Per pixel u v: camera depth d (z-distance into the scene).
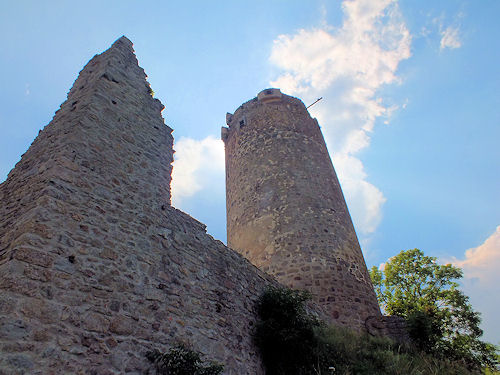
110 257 6.20
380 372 9.10
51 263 5.30
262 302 9.68
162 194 8.16
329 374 8.52
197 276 8.02
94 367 5.10
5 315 4.50
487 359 14.62
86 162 6.84
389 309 19.81
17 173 7.43
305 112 20.12
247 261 10.34
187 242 8.31
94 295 5.62
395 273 20.56
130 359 5.61
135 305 6.17
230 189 18.17
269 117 19.05
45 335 4.76
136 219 7.13
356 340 10.75
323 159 17.89
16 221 5.87
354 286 13.45
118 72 9.03
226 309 8.34
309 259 13.61
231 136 20.16
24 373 4.35
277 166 16.67
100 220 6.40
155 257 7.11
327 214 15.27
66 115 7.90
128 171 7.58
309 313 11.24
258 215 15.54
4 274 4.81
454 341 16.23
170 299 6.95
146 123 8.84
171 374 6.01
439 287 19.05
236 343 8.04
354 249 14.88
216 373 6.47
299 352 8.74
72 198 6.18
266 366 8.70
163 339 6.33
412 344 11.58
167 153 8.92
